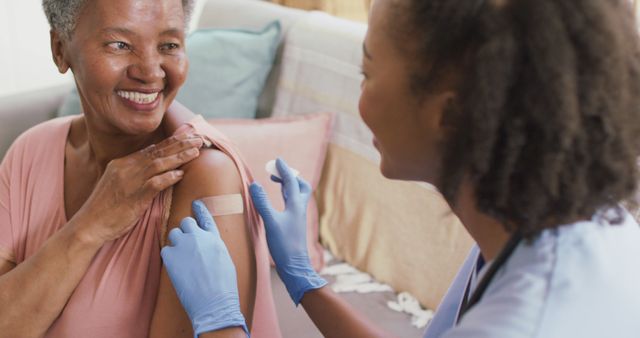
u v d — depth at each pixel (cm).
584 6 62
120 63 99
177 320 102
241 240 106
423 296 173
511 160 64
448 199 74
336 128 193
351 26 197
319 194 197
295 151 186
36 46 264
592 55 62
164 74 102
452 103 68
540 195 65
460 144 67
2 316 103
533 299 64
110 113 103
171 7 100
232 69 200
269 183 182
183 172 106
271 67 209
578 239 68
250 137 184
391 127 75
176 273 98
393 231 180
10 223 118
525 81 62
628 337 66
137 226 106
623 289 67
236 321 96
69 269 102
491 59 62
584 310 64
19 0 255
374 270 185
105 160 115
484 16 63
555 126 62
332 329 107
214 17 226
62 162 117
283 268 113
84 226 102
